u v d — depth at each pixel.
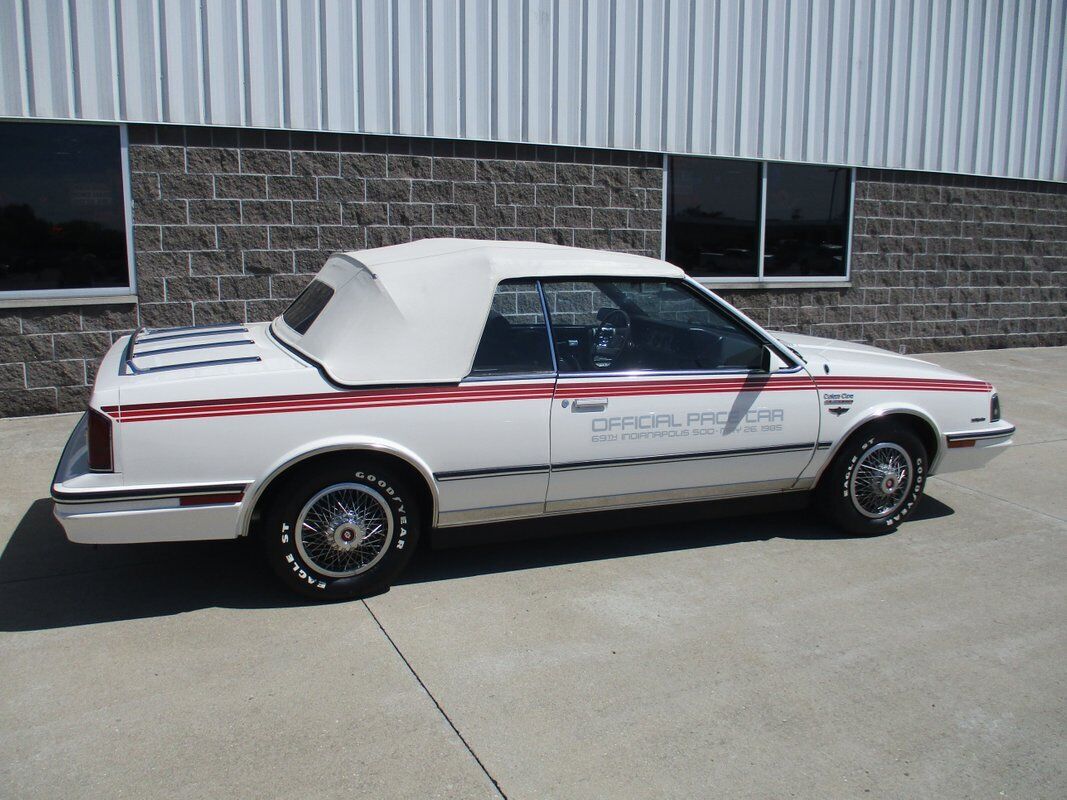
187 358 4.57
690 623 4.43
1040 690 3.89
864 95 11.18
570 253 5.04
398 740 3.43
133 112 7.85
